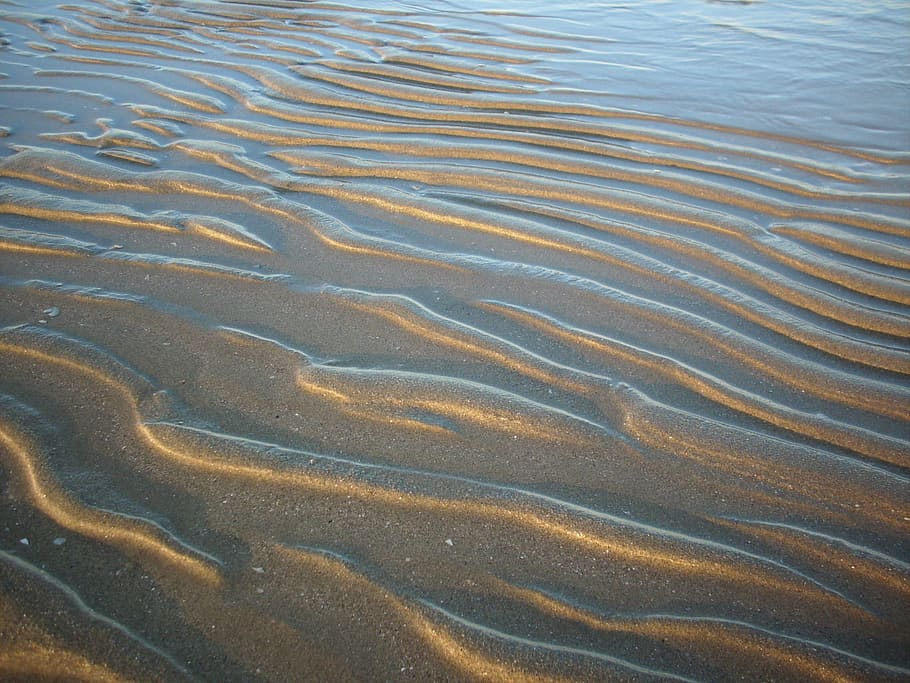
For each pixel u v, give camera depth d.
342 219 4.14
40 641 1.91
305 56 6.98
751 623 2.04
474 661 1.92
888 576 2.19
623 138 5.40
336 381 2.86
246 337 3.10
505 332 3.20
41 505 2.28
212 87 6.14
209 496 2.35
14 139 5.00
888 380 2.99
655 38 8.03
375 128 5.43
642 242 4.00
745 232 4.12
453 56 7.12
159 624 1.97
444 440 2.61
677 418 2.75
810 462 2.57
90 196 4.27
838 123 5.83
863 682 1.91
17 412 2.62
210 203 4.26
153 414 2.65
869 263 3.87
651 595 2.11
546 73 6.77
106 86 6.11
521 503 2.37
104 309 3.24
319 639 1.96
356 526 2.28
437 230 4.06
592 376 2.96
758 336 3.24
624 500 2.41
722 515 2.38
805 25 8.62
